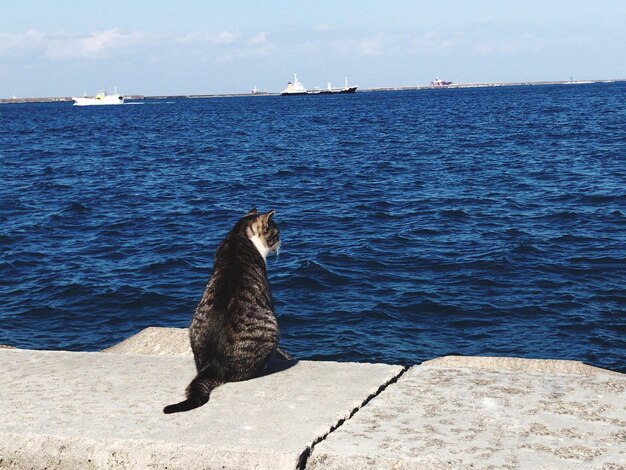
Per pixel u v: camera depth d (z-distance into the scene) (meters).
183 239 17.66
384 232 17.77
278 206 22.20
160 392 4.38
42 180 30.05
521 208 20.53
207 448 3.49
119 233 18.48
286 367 4.88
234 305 4.74
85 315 11.88
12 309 12.16
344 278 13.57
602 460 3.28
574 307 11.66
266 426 3.74
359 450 3.41
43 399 4.25
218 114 111.12
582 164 30.53
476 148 40.41
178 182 28.95
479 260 14.64
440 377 4.42
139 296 12.77
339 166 33.38
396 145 44.53
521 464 3.25
